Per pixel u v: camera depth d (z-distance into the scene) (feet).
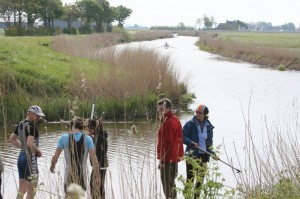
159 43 269.03
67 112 64.75
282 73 135.23
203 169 24.43
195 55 195.52
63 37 160.76
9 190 34.73
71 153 26.61
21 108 62.90
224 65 155.63
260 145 50.90
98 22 324.60
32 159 29.01
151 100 71.72
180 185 35.22
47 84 73.56
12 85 68.64
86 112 61.82
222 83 109.60
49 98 69.77
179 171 41.04
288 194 25.25
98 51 106.73
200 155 31.65
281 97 90.38
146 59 83.25
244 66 154.30
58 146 27.27
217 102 84.02
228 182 37.45
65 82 75.66
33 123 29.63
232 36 387.14
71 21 302.04
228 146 51.06
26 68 78.07
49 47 134.82
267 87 104.63
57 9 255.91
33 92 71.31
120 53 95.71
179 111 75.41
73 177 24.81
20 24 229.45
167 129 29.73
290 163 29.81
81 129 27.12
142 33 337.11
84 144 26.35
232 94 93.35
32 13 243.40
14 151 47.50
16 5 234.58
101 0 325.83
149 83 77.10
